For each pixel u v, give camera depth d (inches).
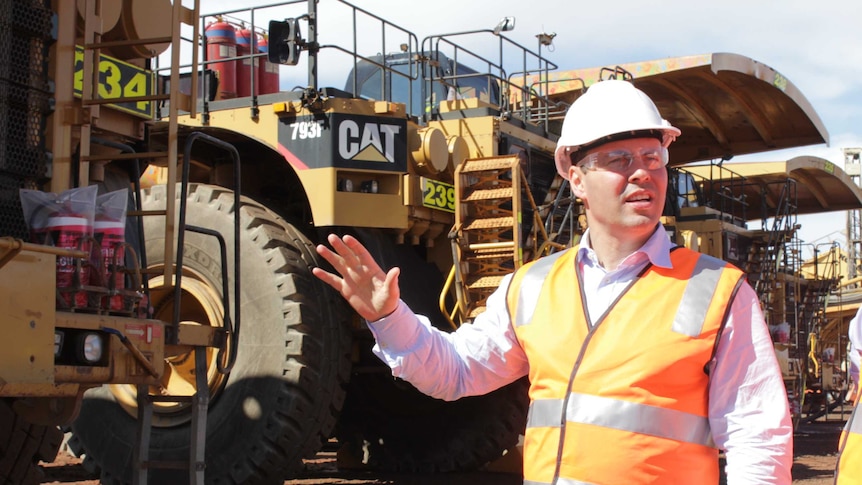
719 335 90.1
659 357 89.9
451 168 296.5
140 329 167.3
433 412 352.2
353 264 97.5
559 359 94.8
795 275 648.4
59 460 382.6
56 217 158.9
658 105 451.2
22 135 173.2
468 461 346.3
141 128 214.1
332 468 377.7
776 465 87.8
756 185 609.0
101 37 192.9
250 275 264.2
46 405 159.0
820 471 406.6
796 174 615.8
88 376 154.9
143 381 167.3
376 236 286.8
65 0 180.2
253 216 269.0
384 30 300.8
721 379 90.4
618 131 93.1
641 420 89.3
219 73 306.8
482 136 305.9
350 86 374.6
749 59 402.0
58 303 154.7
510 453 352.8
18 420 192.7
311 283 265.4
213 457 258.4
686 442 89.7
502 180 291.4
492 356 104.6
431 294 300.7
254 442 254.1
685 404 90.0
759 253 572.1
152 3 207.6
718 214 532.1
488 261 292.0
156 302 279.4
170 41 183.2
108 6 196.5
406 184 280.8
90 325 156.6
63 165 179.0
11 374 140.5
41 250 146.9
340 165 271.4
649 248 94.9
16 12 171.5
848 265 1053.8
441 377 102.1
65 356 154.5
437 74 331.9
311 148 274.4
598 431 90.2
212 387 260.7
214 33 309.4
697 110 450.0
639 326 91.9
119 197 170.2
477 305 287.9
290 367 254.8
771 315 577.3
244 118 285.4
